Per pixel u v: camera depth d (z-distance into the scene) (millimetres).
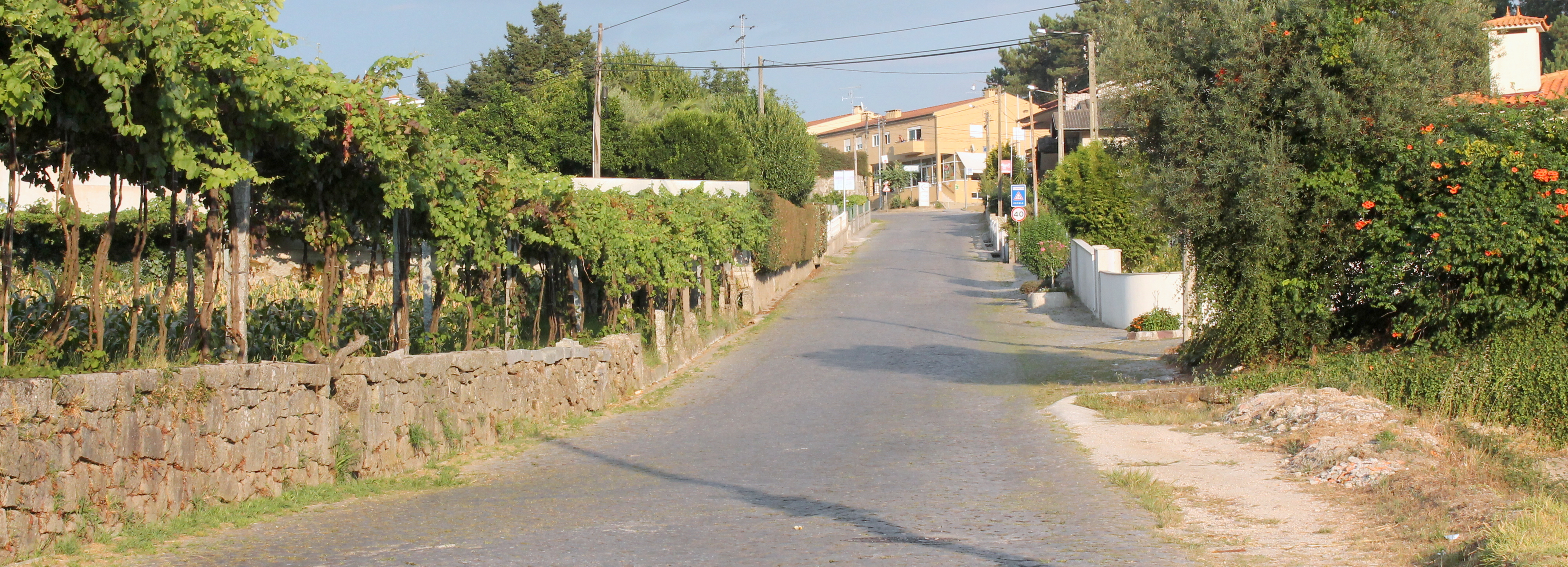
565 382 15352
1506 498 7371
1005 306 31375
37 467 6195
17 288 9164
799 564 6211
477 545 6945
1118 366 19281
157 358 7773
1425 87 13664
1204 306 16875
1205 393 13984
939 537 6992
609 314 22359
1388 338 14656
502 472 10828
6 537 5965
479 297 14867
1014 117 89500
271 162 10188
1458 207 13070
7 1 6449
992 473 9906
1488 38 14258
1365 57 13375
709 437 13484
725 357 23125
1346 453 9156
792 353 23281
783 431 13812
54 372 6609
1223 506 7797
